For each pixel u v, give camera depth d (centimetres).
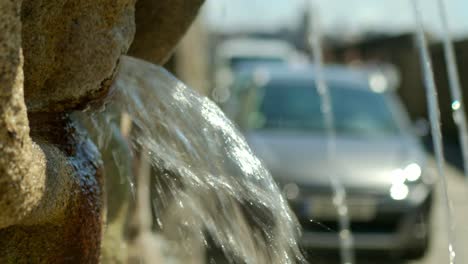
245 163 167
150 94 174
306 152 662
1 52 104
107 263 223
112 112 186
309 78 775
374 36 2302
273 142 675
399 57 2072
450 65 245
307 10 443
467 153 260
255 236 168
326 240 621
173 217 181
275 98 740
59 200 131
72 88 139
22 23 130
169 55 192
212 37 800
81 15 136
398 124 743
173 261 255
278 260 166
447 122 1639
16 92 106
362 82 798
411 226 656
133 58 175
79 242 143
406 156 687
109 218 222
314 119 720
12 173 105
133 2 146
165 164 173
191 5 182
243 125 711
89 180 150
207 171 169
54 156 134
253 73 805
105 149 201
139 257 260
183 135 171
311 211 622
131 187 217
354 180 650
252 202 167
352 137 709
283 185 628
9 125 104
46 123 145
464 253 627
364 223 651
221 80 910
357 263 668
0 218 106
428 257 680
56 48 135
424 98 1914
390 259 675
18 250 136
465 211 863
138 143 184
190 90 175
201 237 182
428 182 674
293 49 1916
